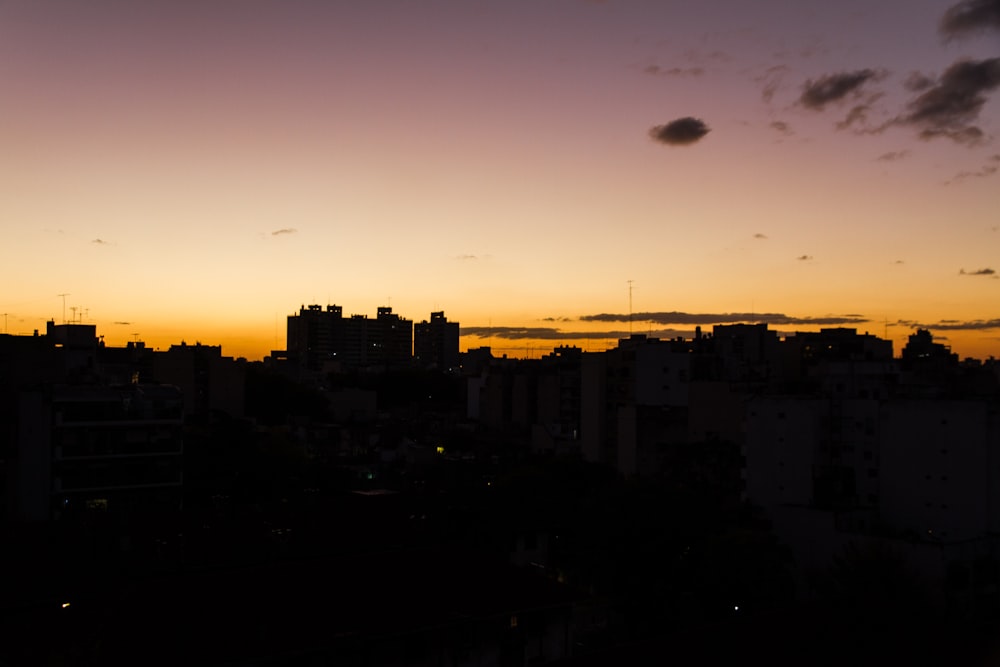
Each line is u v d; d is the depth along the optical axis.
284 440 98.00
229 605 39.53
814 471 70.31
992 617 56.06
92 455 76.88
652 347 109.50
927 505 64.69
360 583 43.09
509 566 47.66
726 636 37.06
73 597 43.91
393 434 132.00
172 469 79.88
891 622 40.50
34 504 75.75
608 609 59.53
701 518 61.62
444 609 41.22
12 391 87.06
